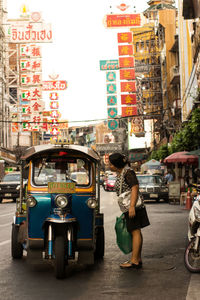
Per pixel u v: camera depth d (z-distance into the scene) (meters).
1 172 53.84
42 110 49.28
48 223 6.85
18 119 62.25
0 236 11.34
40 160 7.23
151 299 5.40
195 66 30.61
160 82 59.69
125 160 7.23
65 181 7.16
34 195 6.90
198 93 27.84
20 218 8.03
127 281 6.36
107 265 7.57
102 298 5.48
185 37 38.25
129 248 7.27
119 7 39.16
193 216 6.95
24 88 49.41
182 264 7.51
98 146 98.00
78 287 6.04
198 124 25.25
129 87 45.28
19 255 8.22
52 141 7.50
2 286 6.14
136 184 7.04
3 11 64.12
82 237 6.92
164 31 54.75
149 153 77.00
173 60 52.41
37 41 43.91
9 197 28.73
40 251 6.88
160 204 24.30
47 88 50.69
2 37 63.72
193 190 21.08
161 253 8.60
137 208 7.05
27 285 6.18
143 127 72.81
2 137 63.31
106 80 48.12
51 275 6.82
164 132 54.03
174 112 44.03
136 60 60.47
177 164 34.28
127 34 45.06
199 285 6.02
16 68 72.81
